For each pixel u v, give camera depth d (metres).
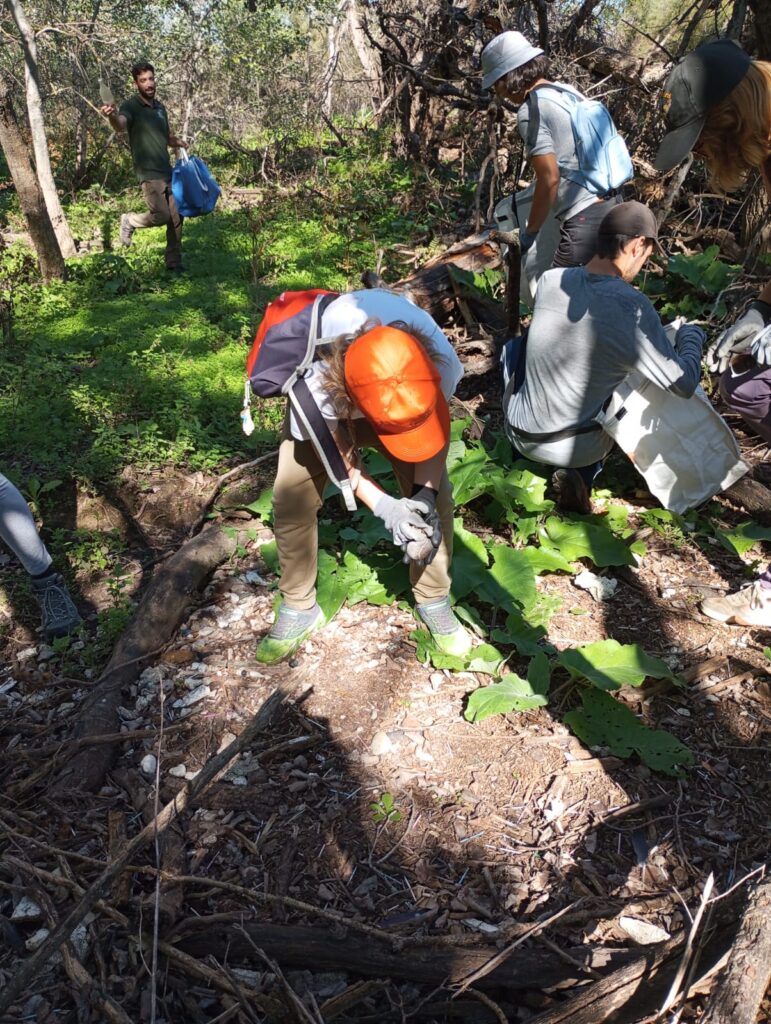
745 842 2.37
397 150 10.48
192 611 3.29
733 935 1.77
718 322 5.04
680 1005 1.75
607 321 3.16
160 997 2.03
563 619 3.20
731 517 3.79
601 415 3.45
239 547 3.55
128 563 3.60
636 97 6.68
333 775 2.58
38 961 1.84
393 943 2.08
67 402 4.73
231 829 2.42
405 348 2.08
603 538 3.45
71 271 7.30
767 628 3.16
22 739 2.78
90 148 12.15
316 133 11.91
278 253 7.52
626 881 2.27
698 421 3.46
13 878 2.31
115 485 4.07
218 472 4.19
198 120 13.12
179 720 2.79
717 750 2.65
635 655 2.82
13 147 6.60
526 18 7.49
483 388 4.94
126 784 2.57
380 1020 2.01
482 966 2.04
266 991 2.04
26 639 3.21
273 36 12.55
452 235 7.57
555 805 2.47
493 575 3.21
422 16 8.96
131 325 5.95
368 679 2.91
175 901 2.20
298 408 2.31
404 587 3.26
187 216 7.20
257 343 2.40
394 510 2.27
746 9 5.45
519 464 3.94
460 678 2.92
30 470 4.16
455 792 2.52
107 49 11.20
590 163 4.03
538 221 4.10
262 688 2.90
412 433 2.09
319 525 3.58
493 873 2.29
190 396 4.71
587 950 2.07
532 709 2.80
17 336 5.80
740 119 2.32
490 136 6.93
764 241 5.29
